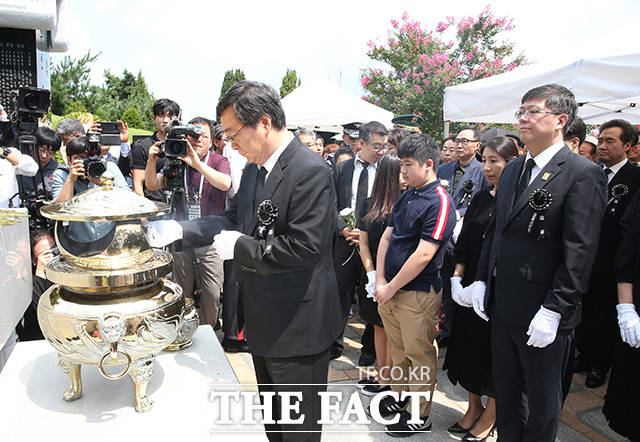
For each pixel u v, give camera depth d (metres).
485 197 2.58
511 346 1.99
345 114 7.44
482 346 2.37
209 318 3.40
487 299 2.09
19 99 2.87
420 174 2.30
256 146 1.52
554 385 1.86
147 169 2.78
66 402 1.31
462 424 2.52
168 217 2.17
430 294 2.35
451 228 2.27
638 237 2.20
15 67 3.79
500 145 2.45
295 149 1.54
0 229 1.46
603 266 3.16
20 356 1.59
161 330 1.21
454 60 11.19
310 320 1.57
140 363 1.23
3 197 2.16
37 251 2.51
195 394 1.37
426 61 11.05
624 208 3.11
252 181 1.69
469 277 2.55
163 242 1.63
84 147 2.80
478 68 10.92
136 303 1.22
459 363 2.53
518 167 1.99
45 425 1.19
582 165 1.75
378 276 2.51
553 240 1.81
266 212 1.49
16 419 1.22
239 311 1.79
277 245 1.45
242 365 3.24
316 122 7.46
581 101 3.15
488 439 2.44
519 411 2.04
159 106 3.30
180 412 1.27
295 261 1.45
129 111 20.33
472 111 4.03
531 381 1.89
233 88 1.48
